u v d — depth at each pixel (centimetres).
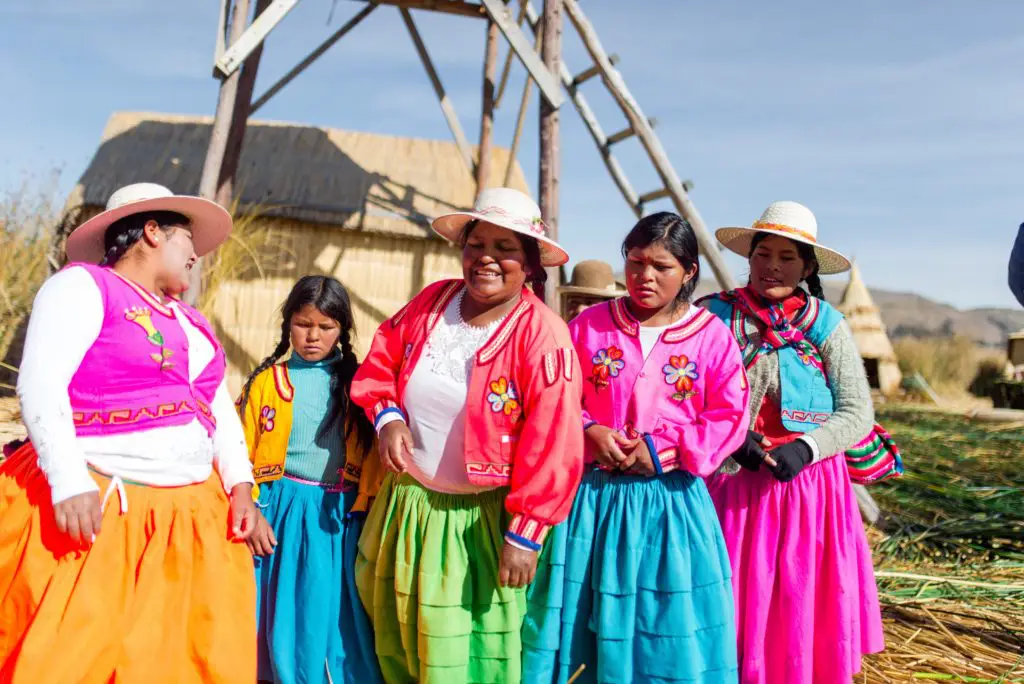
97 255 254
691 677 260
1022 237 344
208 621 231
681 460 268
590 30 717
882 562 535
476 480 259
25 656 205
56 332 216
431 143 951
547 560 274
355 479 294
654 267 269
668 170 726
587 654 272
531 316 262
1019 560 532
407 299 799
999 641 394
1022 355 1403
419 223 801
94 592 215
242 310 757
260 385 296
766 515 296
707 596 267
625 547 268
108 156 817
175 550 229
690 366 275
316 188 809
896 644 385
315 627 281
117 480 223
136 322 227
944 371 1728
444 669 257
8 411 652
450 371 265
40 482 220
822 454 288
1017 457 829
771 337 303
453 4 753
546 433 252
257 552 257
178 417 234
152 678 221
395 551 271
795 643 287
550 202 591
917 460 815
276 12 596
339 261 788
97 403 224
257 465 291
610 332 282
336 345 307
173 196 238
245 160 834
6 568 217
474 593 266
